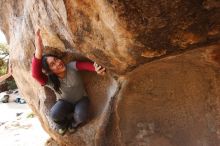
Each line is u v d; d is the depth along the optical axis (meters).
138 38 2.43
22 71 4.09
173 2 2.21
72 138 3.66
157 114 3.04
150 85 2.99
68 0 2.52
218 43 2.52
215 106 2.80
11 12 3.98
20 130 7.11
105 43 2.63
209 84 2.79
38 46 3.22
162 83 2.96
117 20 2.33
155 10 2.25
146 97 3.04
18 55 4.00
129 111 3.11
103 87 3.41
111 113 3.19
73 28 2.67
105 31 2.53
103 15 2.41
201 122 2.89
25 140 6.46
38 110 4.11
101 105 3.43
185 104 2.93
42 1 2.87
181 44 2.49
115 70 2.96
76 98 3.44
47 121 3.87
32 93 4.16
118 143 3.21
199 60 2.72
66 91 3.39
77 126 3.57
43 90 3.80
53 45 3.23
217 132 2.83
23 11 3.59
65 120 3.54
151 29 2.36
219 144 2.84
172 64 2.83
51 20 2.91
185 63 2.79
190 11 2.26
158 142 3.07
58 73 3.31
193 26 2.35
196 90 2.86
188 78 2.86
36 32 3.23
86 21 2.57
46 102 3.80
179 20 2.31
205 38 2.43
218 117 2.80
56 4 2.67
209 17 2.29
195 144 2.95
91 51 2.81
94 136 3.44
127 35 2.42
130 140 3.15
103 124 3.26
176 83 2.91
